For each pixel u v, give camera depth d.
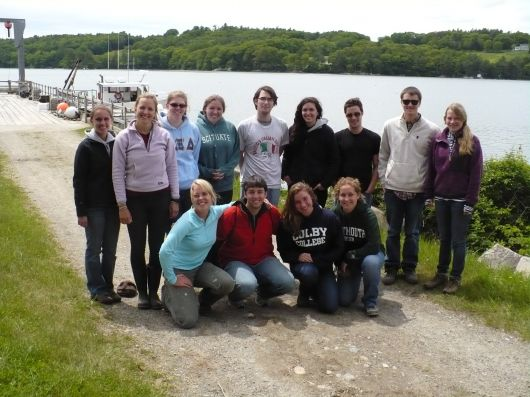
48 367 3.98
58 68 97.94
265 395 4.13
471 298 6.04
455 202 6.02
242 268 5.48
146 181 5.26
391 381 4.43
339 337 5.10
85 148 5.21
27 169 13.41
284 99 59.78
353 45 108.56
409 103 6.09
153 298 5.52
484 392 4.36
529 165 12.13
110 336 4.82
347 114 6.42
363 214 5.70
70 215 9.33
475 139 5.86
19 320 4.55
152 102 5.18
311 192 5.57
